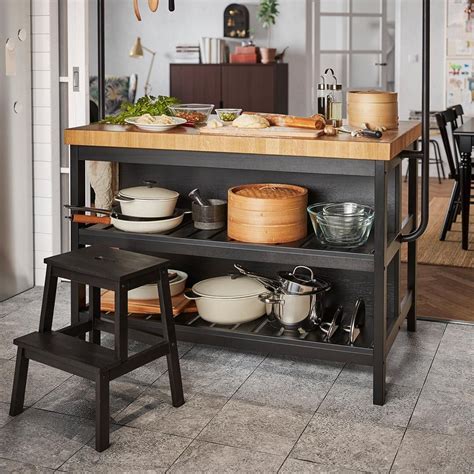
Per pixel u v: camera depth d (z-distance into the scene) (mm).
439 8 9164
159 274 3137
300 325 3547
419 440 2947
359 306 3473
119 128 3672
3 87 4535
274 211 3430
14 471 2729
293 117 3539
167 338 3170
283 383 3459
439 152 8938
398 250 3674
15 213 4719
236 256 3482
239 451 2865
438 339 4027
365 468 2748
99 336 3762
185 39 9953
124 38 10109
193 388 3402
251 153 3334
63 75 4828
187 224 3805
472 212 7418
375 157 3137
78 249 3396
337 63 9547
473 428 3043
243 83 9297
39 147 4832
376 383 3252
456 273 5316
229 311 3580
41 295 4762
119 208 3857
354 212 3566
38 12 4703
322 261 3342
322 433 3004
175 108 3898
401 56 9438
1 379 3502
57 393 3354
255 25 9742
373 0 9453
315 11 9461
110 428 3033
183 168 3990
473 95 9203
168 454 2844
